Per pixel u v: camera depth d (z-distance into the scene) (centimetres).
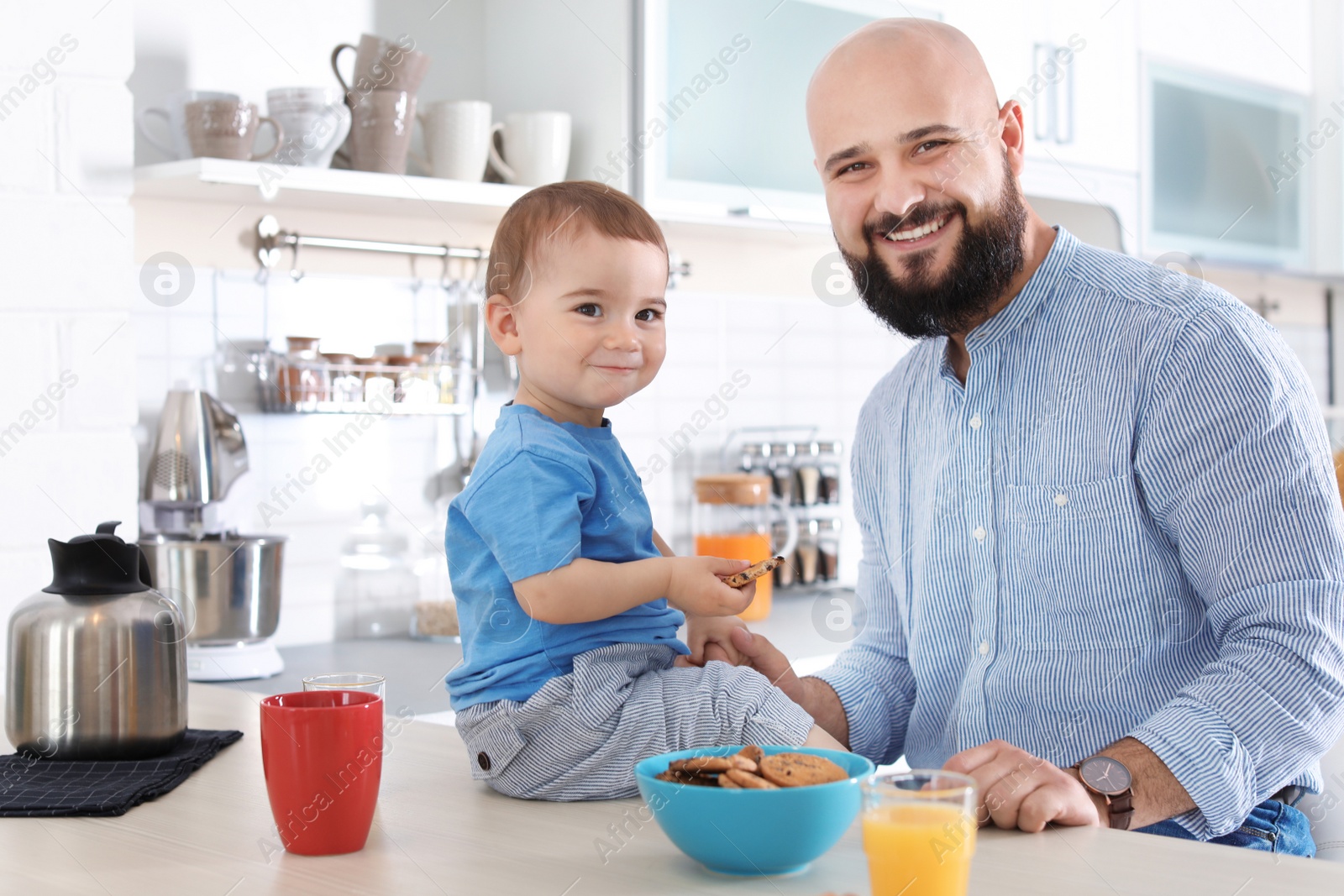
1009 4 249
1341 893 65
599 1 222
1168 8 275
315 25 220
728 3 226
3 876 71
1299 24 305
